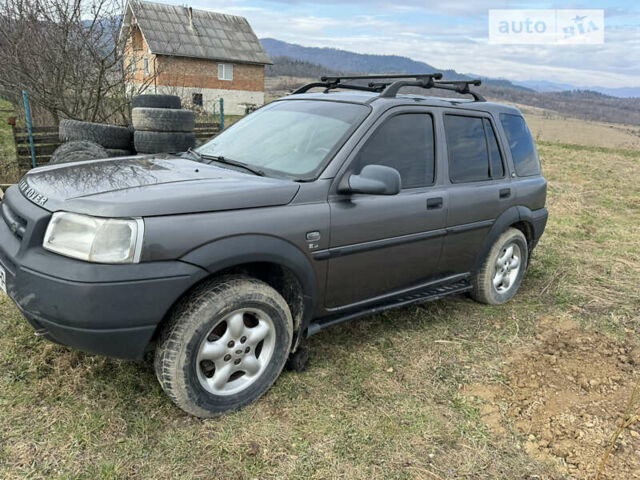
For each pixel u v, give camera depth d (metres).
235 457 2.42
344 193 2.95
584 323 4.31
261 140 3.37
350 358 3.42
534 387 3.23
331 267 2.99
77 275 2.16
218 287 2.53
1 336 3.25
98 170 2.89
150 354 3.14
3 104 16.80
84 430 2.49
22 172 8.51
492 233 4.16
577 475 2.46
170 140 7.31
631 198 10.16
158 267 2.28
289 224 2.71
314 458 2.46
